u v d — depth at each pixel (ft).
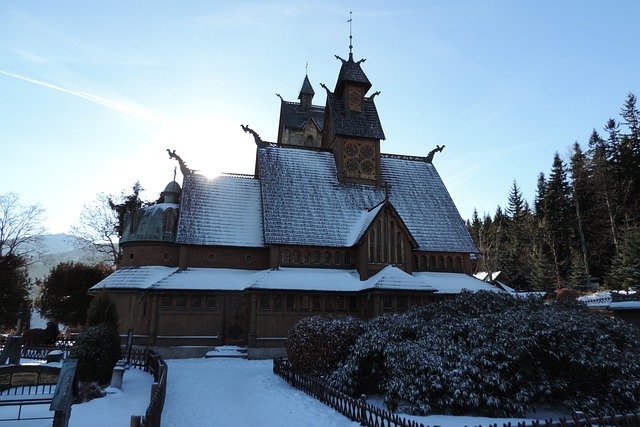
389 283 105.09
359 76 147.33
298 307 107.55
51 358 76.64
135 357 83.10
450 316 56.75
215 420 44.93
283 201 124.98
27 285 164.25
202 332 106.22
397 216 119.55
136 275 109.81
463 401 43.21
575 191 223.10
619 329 51.08
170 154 130.72
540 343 46.88
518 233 270.67
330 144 148.97
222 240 116.98
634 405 43.73
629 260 171.63
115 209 190.80
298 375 59.47
